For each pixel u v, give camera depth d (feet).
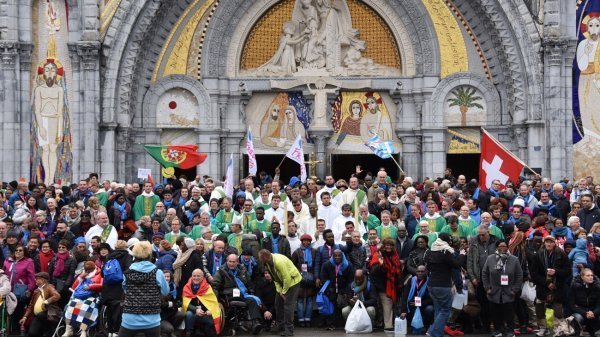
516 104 120.57
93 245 75.25
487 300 75.77
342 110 127.54
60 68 119.14
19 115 118.11
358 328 75.36
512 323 73.56
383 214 79.51
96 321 72.33
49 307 73.87
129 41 120.06
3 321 73.92
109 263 70.03
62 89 119.03
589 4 118.52
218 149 125.70
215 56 125.18
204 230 79.87
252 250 77.41
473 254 75.56
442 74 124.47
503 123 123.24
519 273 72.74
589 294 72.79
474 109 123.95
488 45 123.13
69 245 77.20
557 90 117.60
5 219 81.87
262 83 126.41
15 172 118.01
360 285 76.89
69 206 85.51
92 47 117.29
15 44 116.98
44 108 119.14
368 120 127.34
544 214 80.38
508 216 82.48
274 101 128.06
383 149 107.45
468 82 123.44
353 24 127.65
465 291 74.59
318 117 125.90
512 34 119.55
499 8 119.55
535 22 118.73
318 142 125.80
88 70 118.21
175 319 73.26
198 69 125.18
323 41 126.82
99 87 119.03
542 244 75.25
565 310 74.33
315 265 77.36
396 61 126.72
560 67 117.91
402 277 76.18
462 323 77.15
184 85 124.77
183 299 73.31
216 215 84.58
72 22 118.32
